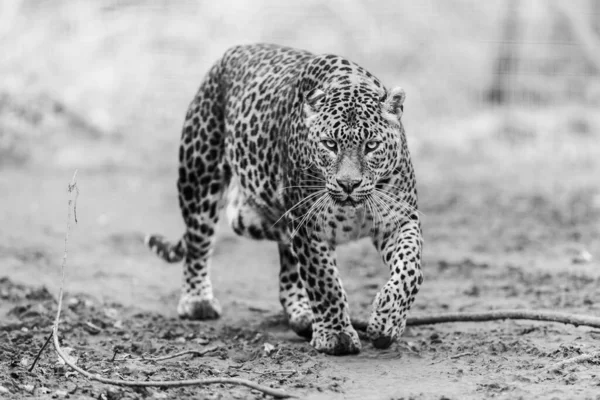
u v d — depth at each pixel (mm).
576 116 29875
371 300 11648
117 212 18297
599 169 23594
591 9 34312
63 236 15352
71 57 29875
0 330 9688
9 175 22719
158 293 11992
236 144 9812
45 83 27016
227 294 12148
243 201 10109
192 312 10625
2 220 16516
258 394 7590
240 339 9672
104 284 12188
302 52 9836
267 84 9586
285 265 10195
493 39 34719
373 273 13359
